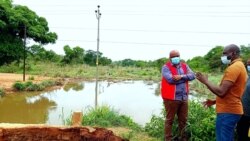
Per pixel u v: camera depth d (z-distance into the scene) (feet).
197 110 25.13
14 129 17.53
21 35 105.70
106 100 67.87
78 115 23.06
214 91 16.62
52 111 55.77
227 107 16.98
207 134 23.24
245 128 20.16
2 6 94.22
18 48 102.01
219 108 17.33
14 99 68.54
